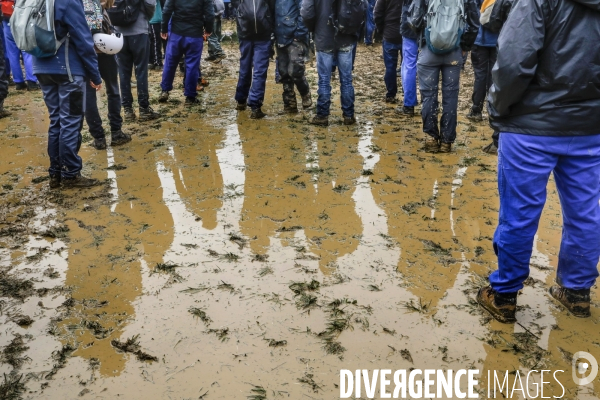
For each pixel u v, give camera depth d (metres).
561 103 2.56
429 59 5.40
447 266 3.54
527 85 2.54
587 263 2.89
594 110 2.56
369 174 5.16
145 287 3.34
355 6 6.19
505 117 2.73
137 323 2.98
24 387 2.52
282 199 4.63
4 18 9.09
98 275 3.49
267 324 2.95
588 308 3.00
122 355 2.73
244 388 2.49
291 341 2.81
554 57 2.49
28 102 8.67
